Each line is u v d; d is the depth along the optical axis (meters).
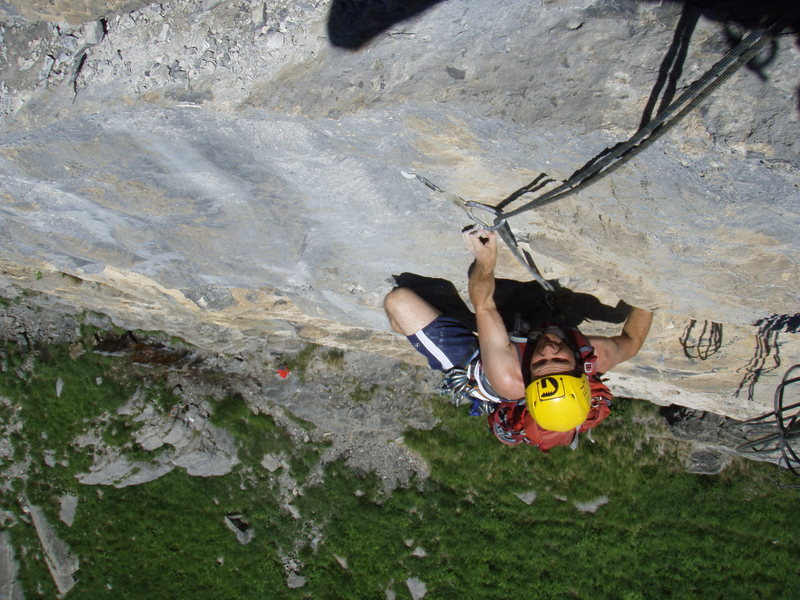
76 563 10.10
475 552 9.60
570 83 2.89
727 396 6.66
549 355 3.61
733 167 2.99
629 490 9.45
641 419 9.29
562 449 9.52
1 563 10.13
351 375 9.24
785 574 9.17
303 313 6.19
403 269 4.87
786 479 9.21
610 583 9.38
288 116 3.27
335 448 9.99
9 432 9.99
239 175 3.92
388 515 9.77
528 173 3.38
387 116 3.17
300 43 3.10
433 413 9.47
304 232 4.60
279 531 9.97
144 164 3.85
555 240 4.08
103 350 9.63
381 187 3.86
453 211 3.90
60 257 5.70
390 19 2.94
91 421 9.91
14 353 9.90
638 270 4.23
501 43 2.87
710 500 9.35
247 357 9.50
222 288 5.78
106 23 3.39
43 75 3.47
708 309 4.67
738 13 2.55
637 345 4.40
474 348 4.41
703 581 9.27
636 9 2.66
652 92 2.80
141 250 5.17
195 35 3.23
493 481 9.66
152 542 10.08
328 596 9.73
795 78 2.64
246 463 9.98
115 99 3.38
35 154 3.74
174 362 9.62
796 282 3.95
